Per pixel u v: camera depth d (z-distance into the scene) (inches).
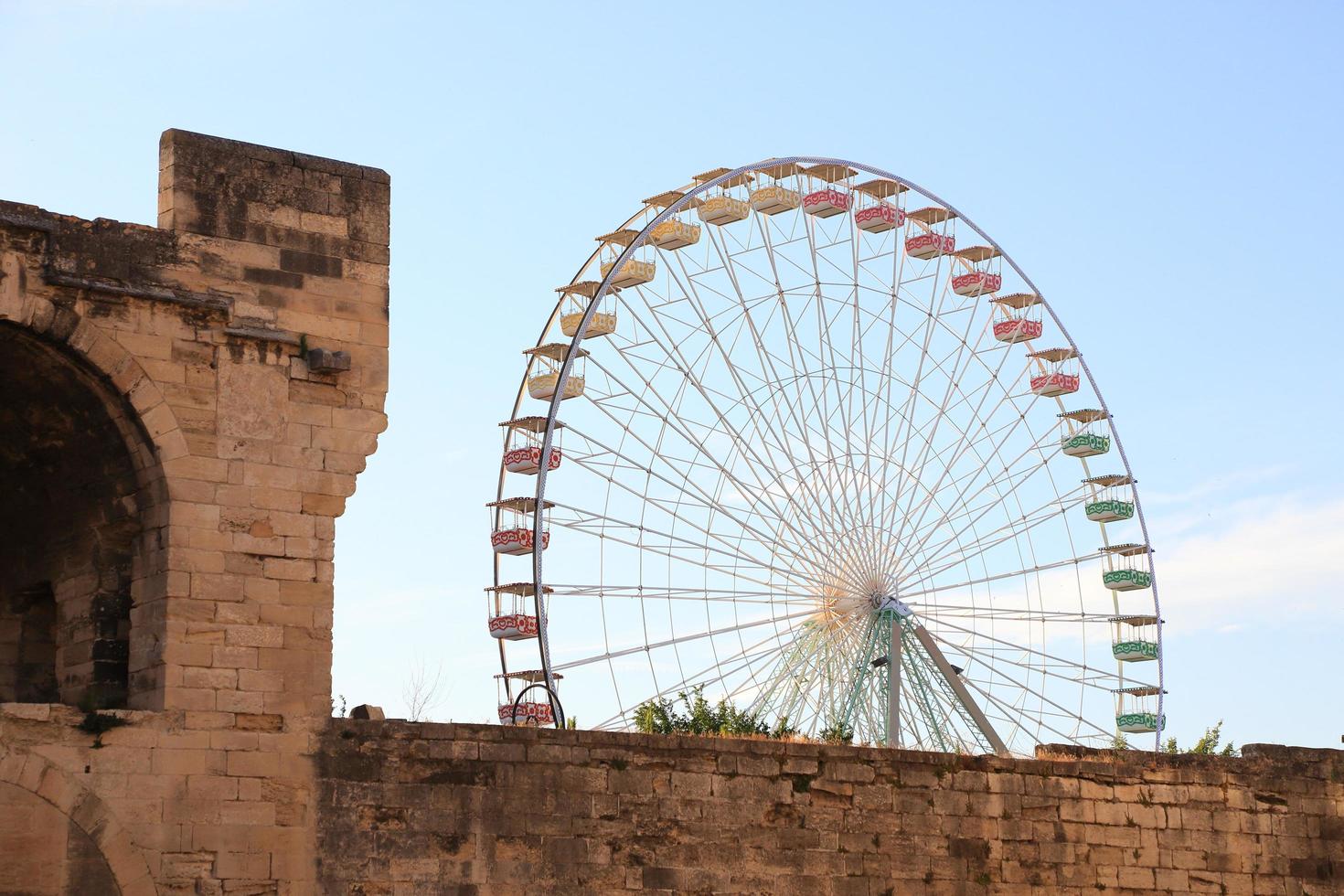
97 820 1117.1
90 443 1215.6
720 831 1331.2
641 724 2185.0
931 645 2792.8
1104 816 1517.0
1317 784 1627.7
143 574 1202.6
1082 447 3277.6
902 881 1407.5
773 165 2832.2
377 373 1272.1
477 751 1246.3
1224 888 1556.3
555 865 1257.4
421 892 1206.9
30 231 1157.7
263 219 1248.8
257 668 1188.5
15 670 1302.9
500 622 2655.0
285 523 1218.6
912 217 3120.1
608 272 2511.1
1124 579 3255.4
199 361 1207.6
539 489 2406.5
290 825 1175.6
